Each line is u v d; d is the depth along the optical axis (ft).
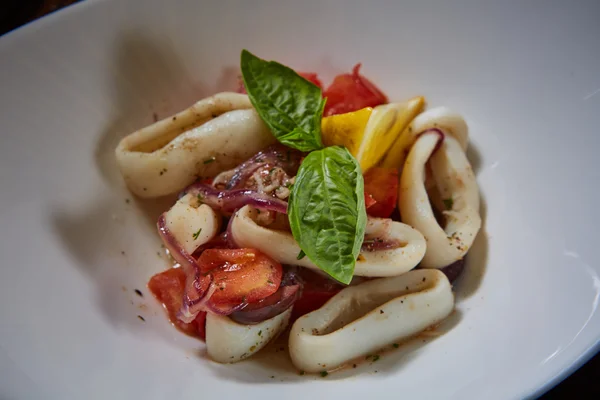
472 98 0.89
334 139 0.80
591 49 0.79
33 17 0.92
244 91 0.92
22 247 0.68
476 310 0.72
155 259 0.82
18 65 0.76
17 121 0.75
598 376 0.70
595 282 0.64
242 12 0.91
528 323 0.64
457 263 0.79
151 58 0.88
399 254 0.75
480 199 0.83
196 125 0.85
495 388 0.57
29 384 0.56
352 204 0.67
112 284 0.74
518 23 0.85
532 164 0.80
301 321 0.72
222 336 0.69
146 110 0.88
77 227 0.75
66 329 0.63
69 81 0.80
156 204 0.85
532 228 0.75
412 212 0.80
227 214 0.79
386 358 0.70
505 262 0.75
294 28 0.94
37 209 0.72
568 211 0.73
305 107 0.80
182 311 0.69
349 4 0.92
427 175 0.86
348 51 0.95
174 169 0.81
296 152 0.80
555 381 0.56
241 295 0.70
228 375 0.68
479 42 0.88
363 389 0.63
